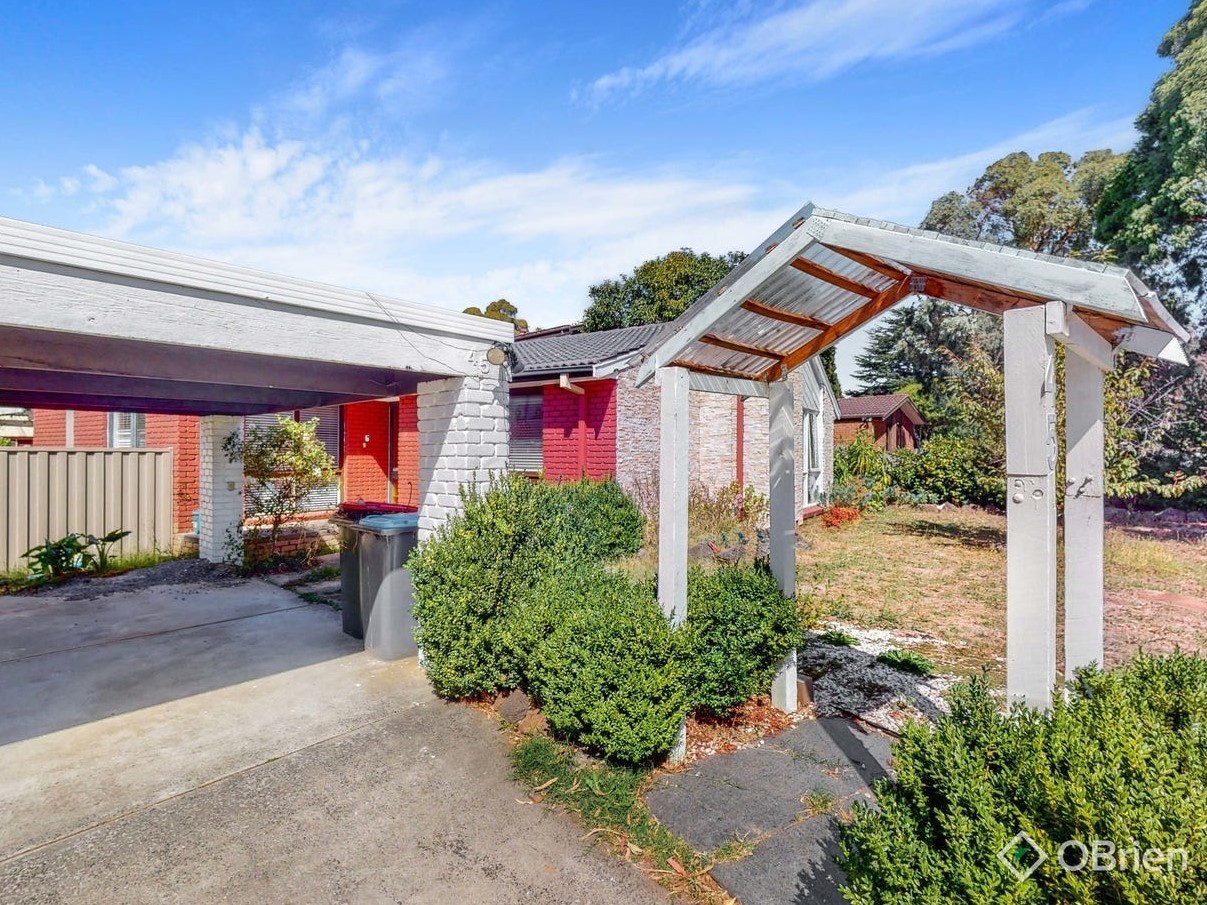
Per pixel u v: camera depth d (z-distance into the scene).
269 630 6.25
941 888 1.68
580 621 3.71
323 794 3.38
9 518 8.70
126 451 9.68
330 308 4.23
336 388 5.92
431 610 4.56
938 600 7.55
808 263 3.18
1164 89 14.23
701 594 4.03
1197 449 13.76
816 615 4.60
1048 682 2.26
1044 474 2.25
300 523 10.62
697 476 11.41
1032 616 2.27
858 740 3.94
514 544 4.71
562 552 5.12
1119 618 6.97
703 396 11.50
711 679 3.83
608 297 26.20
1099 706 2.13
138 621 6.57
